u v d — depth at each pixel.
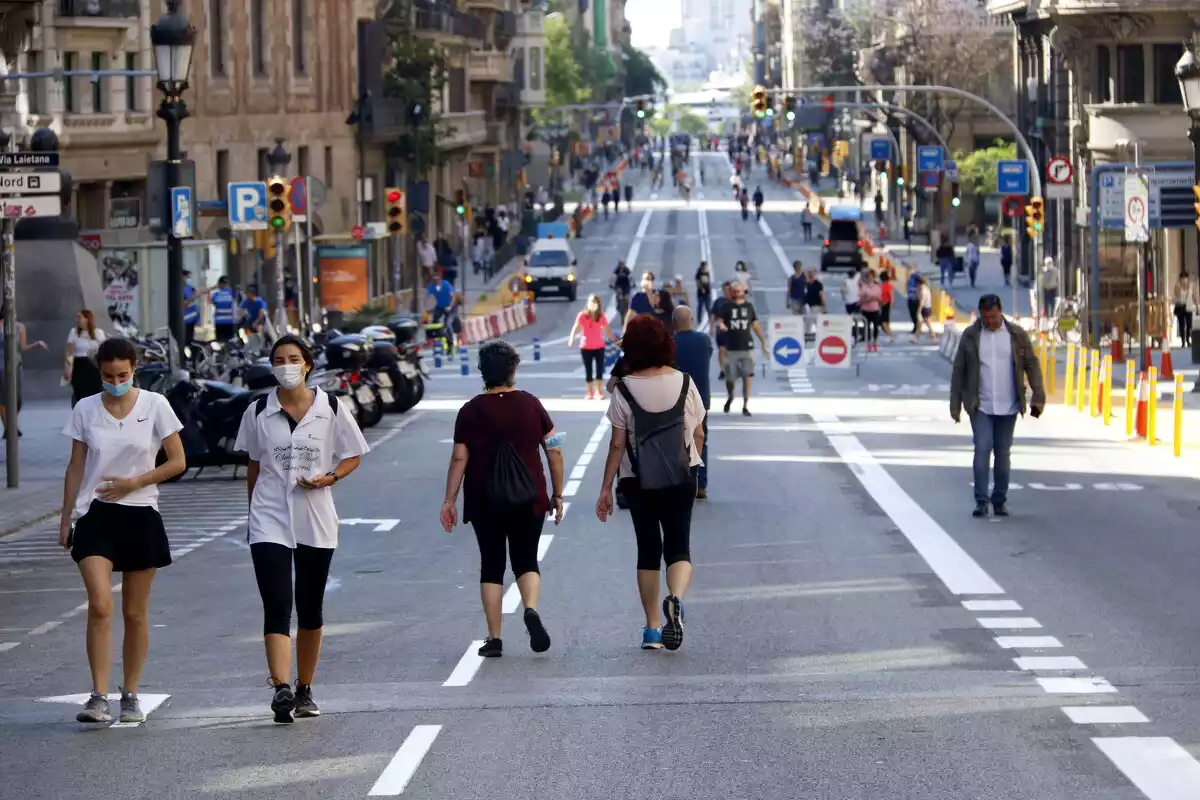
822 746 22.98
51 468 67.25
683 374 31.52
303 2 180.00
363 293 151.38
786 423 81.62
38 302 99.56
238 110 166.88
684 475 31.20
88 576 25.95
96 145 139.62
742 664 30.42
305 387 26.09
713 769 21.97
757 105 138.12
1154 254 137.50
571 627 34.94
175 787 21.89
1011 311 165.88
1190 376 102.56
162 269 119.75
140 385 67.38
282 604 25.52
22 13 91.88
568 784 21.45
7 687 30.44
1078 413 85.12
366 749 23.58
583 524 51.25
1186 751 22.23
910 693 26.41
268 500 25.75
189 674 31.16
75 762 23.38
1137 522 49.34
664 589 39.16
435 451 74.06
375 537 50.03
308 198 125.62
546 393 101.62
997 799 20.33
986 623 34.00
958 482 59.28
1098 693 26.08
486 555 31.41
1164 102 148.62
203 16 160.50
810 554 44.19
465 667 30.67
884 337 150.00
